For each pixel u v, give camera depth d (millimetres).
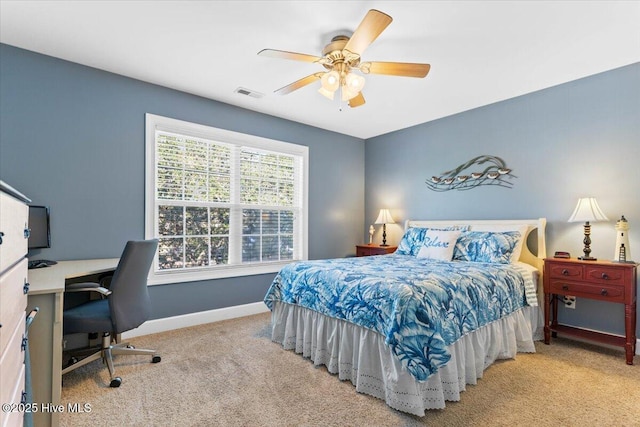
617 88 2740
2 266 837
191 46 2428
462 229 3596
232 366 2350
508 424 1668
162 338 2910
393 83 3035
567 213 3014
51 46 2432
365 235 5043
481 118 3666
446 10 1983
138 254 2172
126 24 2150
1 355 821
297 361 2443
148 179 3049
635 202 2646
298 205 4297
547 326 2801
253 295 3781
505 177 3463
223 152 3609
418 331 1770
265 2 1925
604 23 2098
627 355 2393
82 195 2707
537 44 2357
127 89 2941
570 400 1892
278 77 2949
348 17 2066
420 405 1729
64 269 2186
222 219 3592
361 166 5043
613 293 2439
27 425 1194
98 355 2242
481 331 2227
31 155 2490
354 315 2074
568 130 3016
